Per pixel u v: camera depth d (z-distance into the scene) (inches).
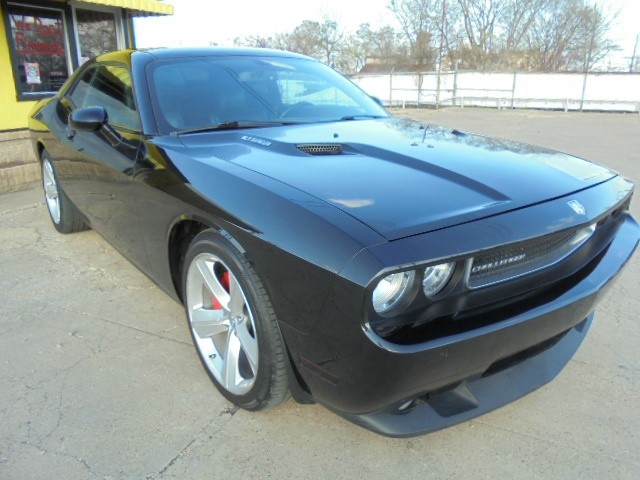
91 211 141.6
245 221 77.6
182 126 112.5
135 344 114.7
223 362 94.6
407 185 79.4
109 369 105.5
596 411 93.0
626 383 101.0
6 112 294.0
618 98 837.8
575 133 509.7
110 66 139.8
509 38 1544.0
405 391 68.8
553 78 869.8
